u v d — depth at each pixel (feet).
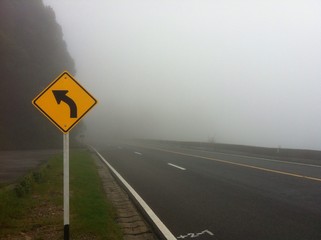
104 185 40.96
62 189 35.04
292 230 21.12
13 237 20.30
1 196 28.09
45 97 18.85
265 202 28.73
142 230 22.40
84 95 19.15
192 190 35.14
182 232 21.52
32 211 26.35
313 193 31.99
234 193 32.91
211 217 24.66
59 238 20.06
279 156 74.95
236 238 20.03
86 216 24.38
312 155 65.16
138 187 38.06
